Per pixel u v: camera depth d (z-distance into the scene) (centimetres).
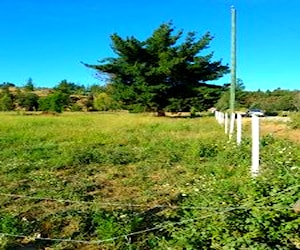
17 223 745
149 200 930
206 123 3409
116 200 938
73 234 727
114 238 667
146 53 5200
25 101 9412
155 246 643
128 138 2166
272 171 909
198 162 1401
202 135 2241
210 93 5266
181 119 4256
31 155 1557
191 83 5312
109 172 1266
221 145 1644
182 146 1753
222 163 1280
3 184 1109
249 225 627
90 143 1972
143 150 1684
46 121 3953
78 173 1266
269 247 574
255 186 776
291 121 2700
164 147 1750
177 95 5247
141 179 1159
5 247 679
